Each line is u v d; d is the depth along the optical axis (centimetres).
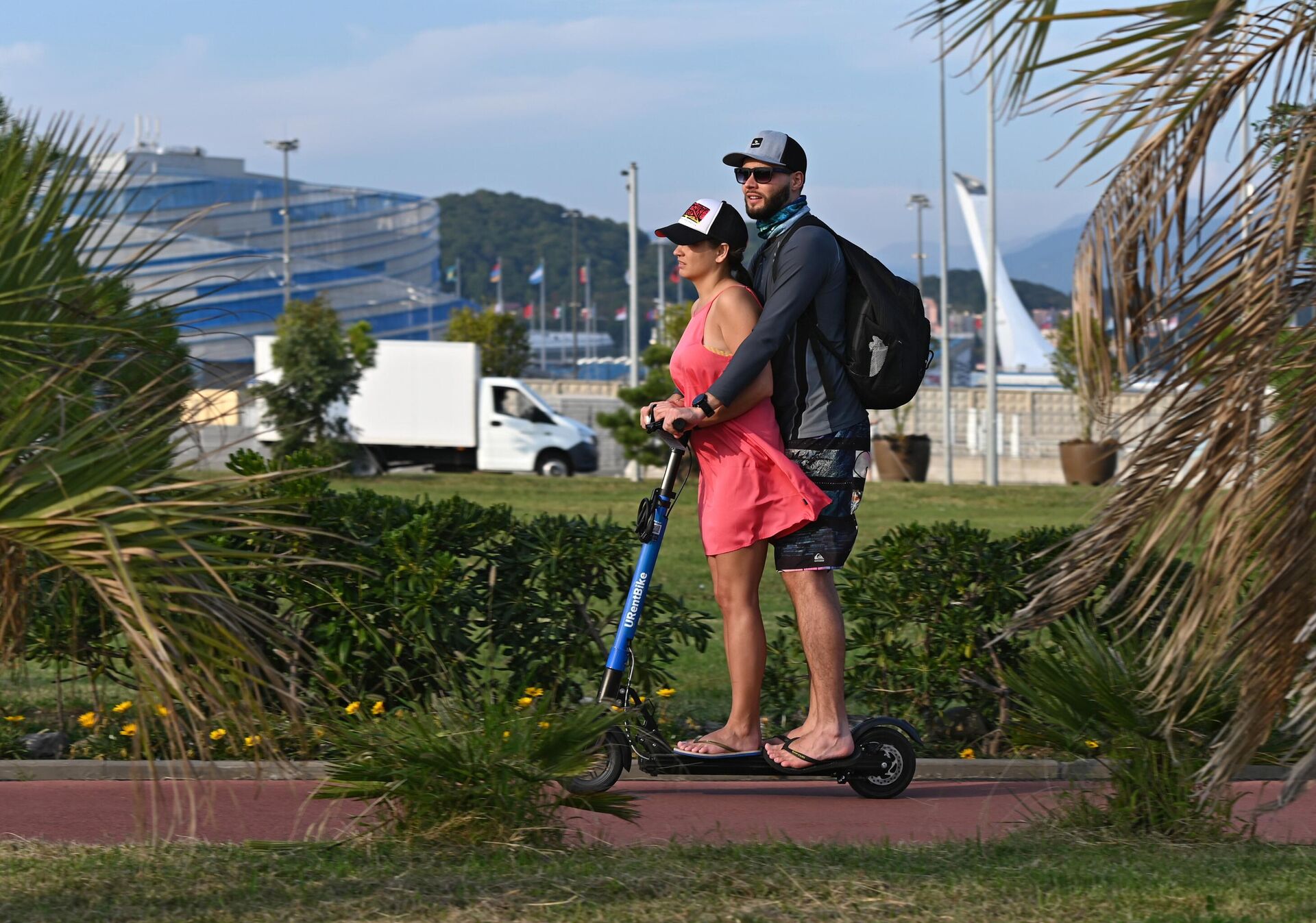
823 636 1223
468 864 940
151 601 715
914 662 1513
